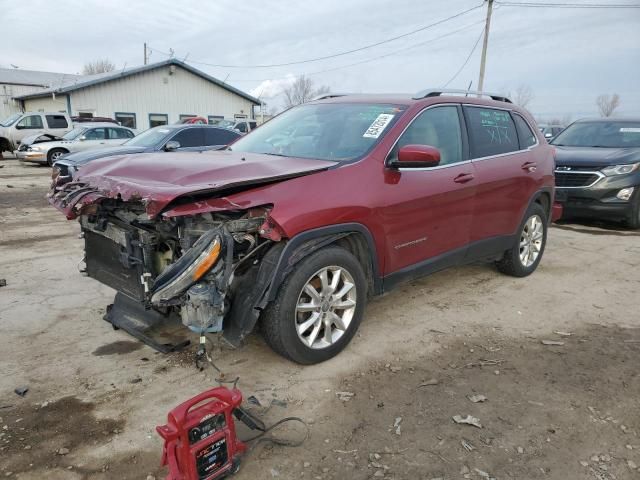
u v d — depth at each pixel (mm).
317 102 4910
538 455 2648
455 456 2629
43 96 31281
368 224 3568
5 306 4465
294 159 3781
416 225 3971
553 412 3029
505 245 5121
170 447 2240
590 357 3734
